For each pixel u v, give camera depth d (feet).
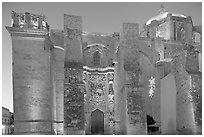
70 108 124.26
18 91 120.06
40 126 120.47
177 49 165.99
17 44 122.31
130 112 132.46
